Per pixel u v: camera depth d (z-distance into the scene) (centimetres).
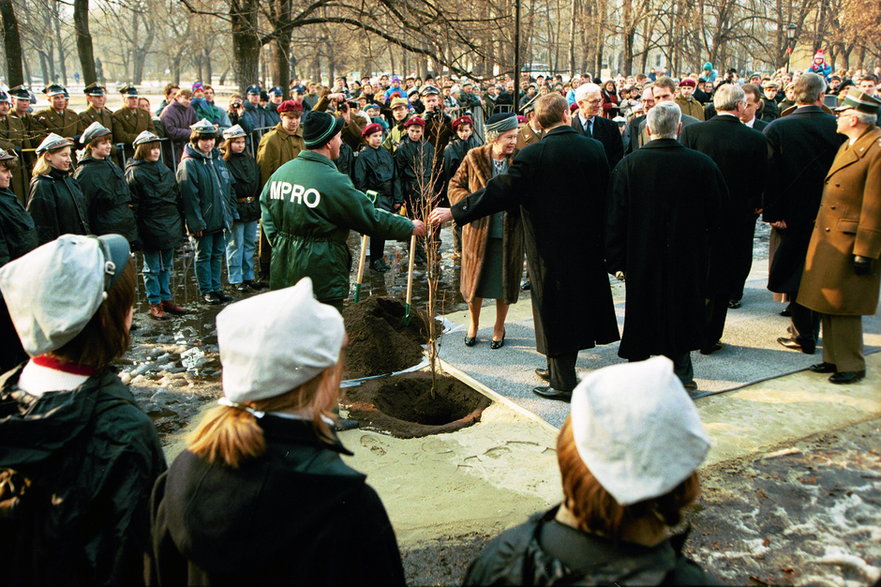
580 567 144
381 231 435
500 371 535
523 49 1371
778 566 316
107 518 185
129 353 595
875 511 355
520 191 461
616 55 6222
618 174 458
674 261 454
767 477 385
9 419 179
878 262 484
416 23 1365
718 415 458
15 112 952
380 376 527
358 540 169
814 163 533
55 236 602
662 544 148
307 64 4491
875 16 3325
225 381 168
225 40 3991
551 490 381
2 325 299
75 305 189
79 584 183
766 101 1293
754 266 838
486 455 419
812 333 557
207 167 706
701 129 539
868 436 429
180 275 851
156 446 199
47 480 183
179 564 175
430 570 319
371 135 852
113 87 5053
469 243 571
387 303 612
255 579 160
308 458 168
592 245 469
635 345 470
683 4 3316
